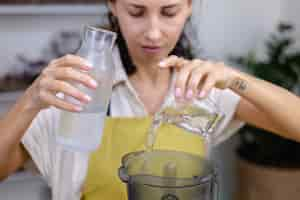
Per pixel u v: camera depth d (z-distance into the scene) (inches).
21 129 36.8
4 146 37.0
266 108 39.9
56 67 31.0
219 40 96.4
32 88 34.9
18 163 42.4
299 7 94.8
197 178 29.2
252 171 88.3
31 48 87.4
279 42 93.5
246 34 98.0
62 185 41.4
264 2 97.7
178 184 28.9
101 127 31.4
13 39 86.3
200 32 94.0
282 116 40.1
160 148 40.9
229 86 37.9
